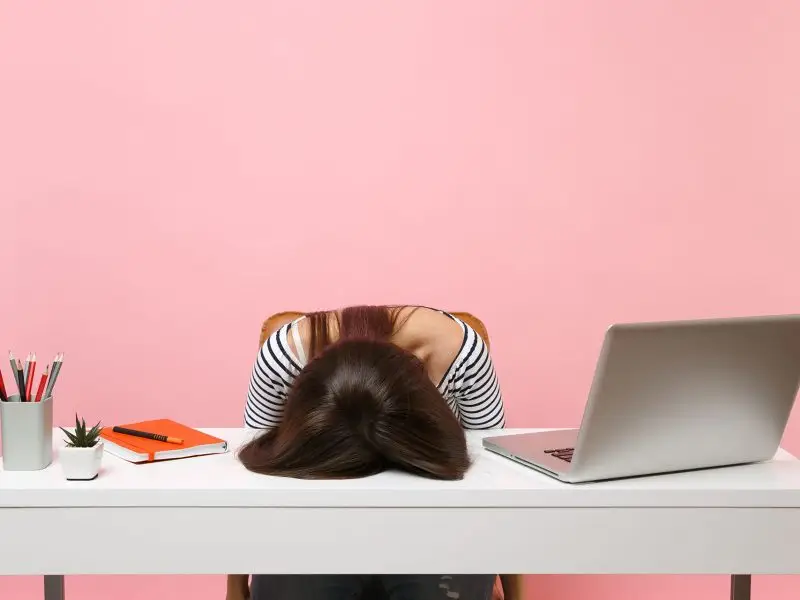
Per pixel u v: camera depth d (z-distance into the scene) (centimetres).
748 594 134
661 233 267
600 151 266
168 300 263
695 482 119
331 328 148
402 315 153
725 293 268
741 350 118
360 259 265
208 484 116
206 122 262
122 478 118
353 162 264
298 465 121
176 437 138
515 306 267
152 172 261
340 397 122
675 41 265
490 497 114
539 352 268
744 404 123
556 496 115
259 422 152
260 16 262
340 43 263
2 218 259
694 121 266
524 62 265
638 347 110
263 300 264
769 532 116
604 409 112
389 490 114
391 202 265
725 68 265
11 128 258
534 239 266
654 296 267
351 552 115
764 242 267
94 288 261
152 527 114
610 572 116
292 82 263
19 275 260
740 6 264
